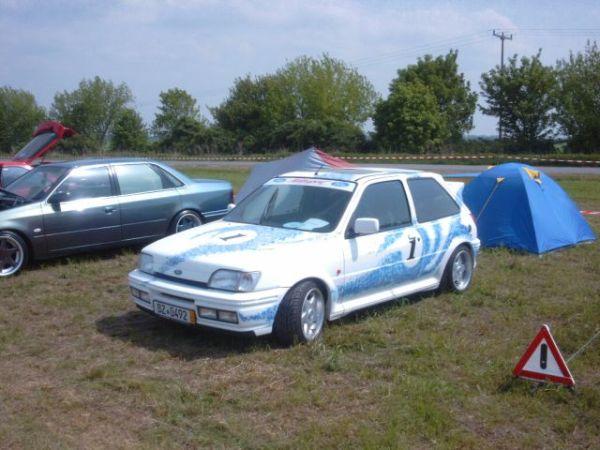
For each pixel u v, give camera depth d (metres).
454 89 59.34
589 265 9.24
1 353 5.77
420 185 7.41
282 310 5.70
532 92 50.81
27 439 4.19
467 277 7.86
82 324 6.57
